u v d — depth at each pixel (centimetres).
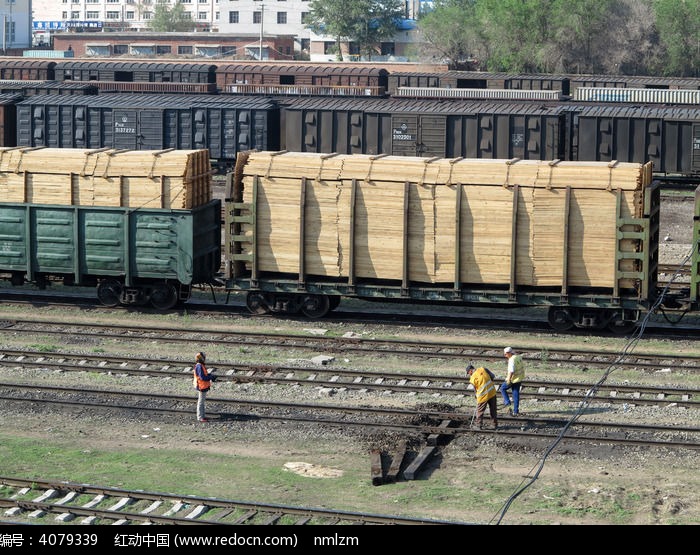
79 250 4144
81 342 3806
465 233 3844
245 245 4100
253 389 3259
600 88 8481
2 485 2444
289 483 2502
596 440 2762
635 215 3703
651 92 8294
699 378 3356
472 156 6781
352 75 9531
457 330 3978
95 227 4112
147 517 2233
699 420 2942
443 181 3838
